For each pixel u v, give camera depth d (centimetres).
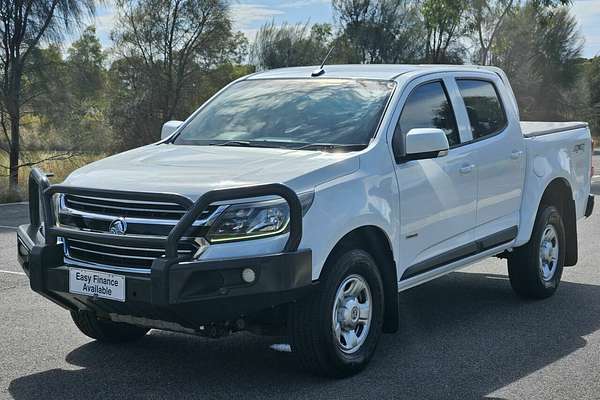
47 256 546
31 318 728
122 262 523
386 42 3291
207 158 586
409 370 588
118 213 524
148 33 2741
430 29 3030
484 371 588
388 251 608
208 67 2802
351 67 718
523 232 779
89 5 2084
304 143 620
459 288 873
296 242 514
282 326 557
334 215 546
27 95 2059
